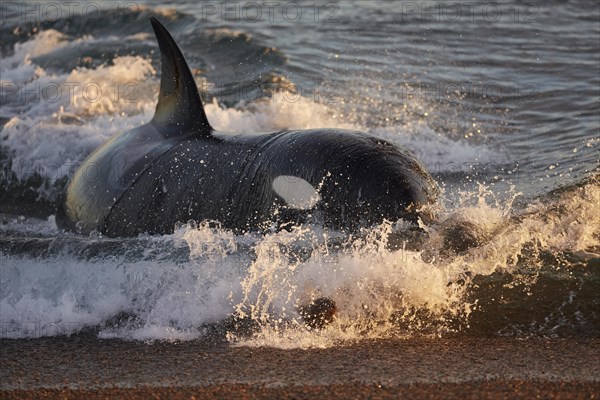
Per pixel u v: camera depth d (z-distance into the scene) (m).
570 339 20.23
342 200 23.52
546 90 42.72
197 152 26.56
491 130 37.91
